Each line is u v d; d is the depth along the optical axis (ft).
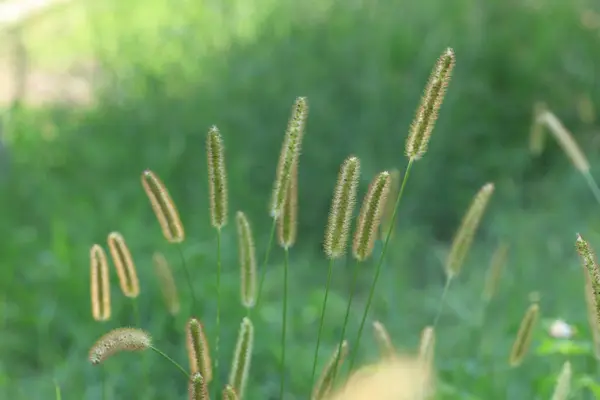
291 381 16.89
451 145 27.99
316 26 33.50
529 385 15.85
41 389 16.89
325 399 9.04
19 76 31.22
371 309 20.51
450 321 20.66
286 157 9.02
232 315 18.56
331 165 26.84
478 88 29.22
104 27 42.80
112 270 19.79
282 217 9.29
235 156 27.50
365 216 8.57
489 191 10.80
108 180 26.68
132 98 32.40
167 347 17.69
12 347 18.60
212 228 23.62
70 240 22.33
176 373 17.04
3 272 20.47
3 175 26.71
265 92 29.81
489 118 28.99
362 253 8.68
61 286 19.89
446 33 30.78
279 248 24.59
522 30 31.24
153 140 28.66
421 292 21.89
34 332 19.11
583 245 7.93
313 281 22.95
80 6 46.85
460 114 28.55
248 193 26.09
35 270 20.61
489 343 17.69
